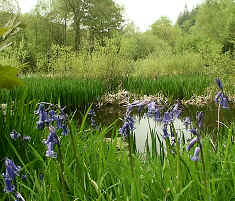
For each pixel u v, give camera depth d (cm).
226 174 234
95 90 1123
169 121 216
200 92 1204
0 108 334
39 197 216
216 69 1488
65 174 245
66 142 336
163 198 210
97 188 215
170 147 256
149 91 1258
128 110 200
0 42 231
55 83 1091
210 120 777
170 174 228
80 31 3875
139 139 623
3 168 280
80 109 1027
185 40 3275
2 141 297
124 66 1519
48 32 3703
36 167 295
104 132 337
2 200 225
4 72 154
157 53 2106
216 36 3247
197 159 181
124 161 254
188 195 203
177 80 1302
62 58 1591
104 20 3884
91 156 308
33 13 3616
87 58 1591
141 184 224
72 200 237
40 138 340
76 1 3684
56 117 208
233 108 905
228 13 3167
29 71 1959
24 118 351
